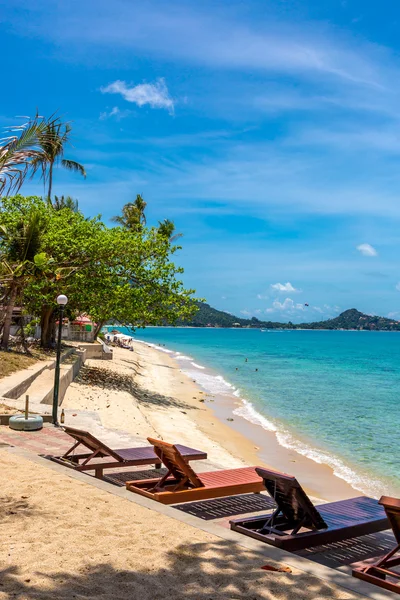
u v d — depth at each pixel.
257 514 7.23
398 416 25.61
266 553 5.43
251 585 4.70
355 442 19.52
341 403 29.97
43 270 26.64
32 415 13.11
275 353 83.75
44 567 4.85
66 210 34.50
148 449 9.52
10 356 25.78
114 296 27.44
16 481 7.68
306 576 4.93
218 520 6.96
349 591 4.66
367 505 6.93
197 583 4.71
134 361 48.62
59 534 5.71
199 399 29.89
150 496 7.23
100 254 28.22
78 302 30.22
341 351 96.12
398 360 73.06
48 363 26.14
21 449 9.81
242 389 35.56
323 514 6.54
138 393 29.09
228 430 20.98
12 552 5.14
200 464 10.20
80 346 39.97
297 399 31.31
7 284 26.58
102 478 8.55
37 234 26.06
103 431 12.91
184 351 85.75
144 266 28.22
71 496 7.08
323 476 14.78
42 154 9.84
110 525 6.06
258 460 16.14
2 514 6.27
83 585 4.53
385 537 6.46
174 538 5.75
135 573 4.85
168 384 36.69
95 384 27.69
